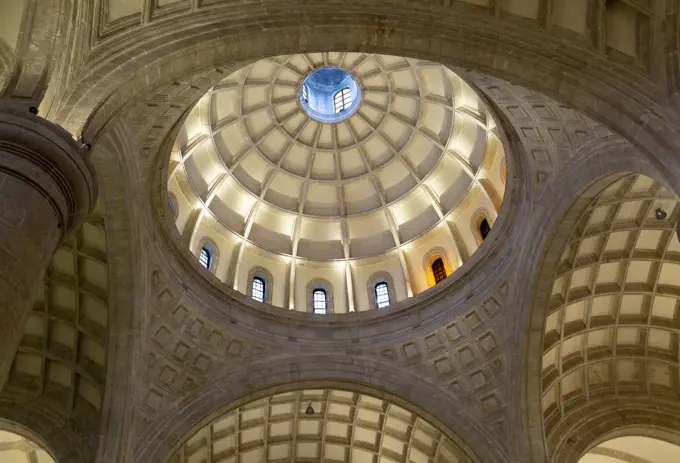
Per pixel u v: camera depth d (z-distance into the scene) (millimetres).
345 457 28734
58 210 11086
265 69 27531
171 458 23438
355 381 24406
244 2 14570
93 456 20422
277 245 28859
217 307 24031
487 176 26094
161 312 22641
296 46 15211
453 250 27406
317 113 29547
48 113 12883
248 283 27594
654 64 14344
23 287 9992
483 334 23766
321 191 29844
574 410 24250
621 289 23078
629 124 14320
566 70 14789
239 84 26984
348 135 29547
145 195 20578
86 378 21594
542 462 21891
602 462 27406
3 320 9539
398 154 28953
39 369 21875
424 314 24938
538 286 21734
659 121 13906
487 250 23688
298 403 26734
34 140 11078
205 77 17375
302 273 28859
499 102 19172
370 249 29016
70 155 11430
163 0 14492
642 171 16719
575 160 19328
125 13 14398
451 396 23875
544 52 14773
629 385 24641
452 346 24281
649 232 21656
